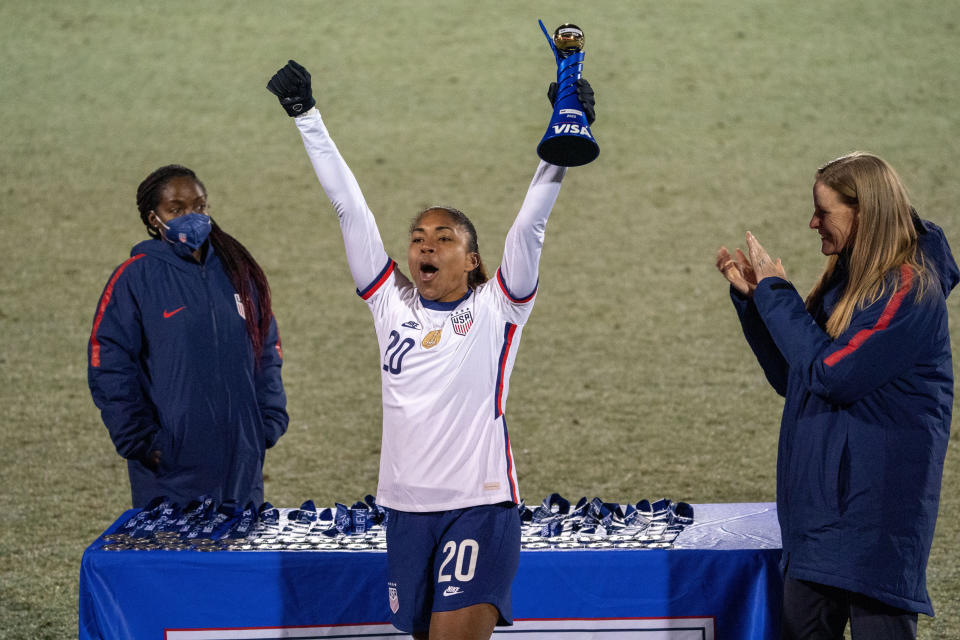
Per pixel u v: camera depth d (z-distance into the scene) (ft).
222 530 43.14
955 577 56.95
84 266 120.88
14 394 89.56
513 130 165.68
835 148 157.58
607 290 114.93
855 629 35.81
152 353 47.98
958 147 156.56
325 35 203.62
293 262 123.13
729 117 170.09
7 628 51.96
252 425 49.75
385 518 44.45
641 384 92.02
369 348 101.09
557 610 40.57
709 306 110.63
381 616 40.88
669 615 40.68
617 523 43.55
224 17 212.23
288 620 40.98
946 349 35.35
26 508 68.64
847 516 35.29
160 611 40.93
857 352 34.24
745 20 209.05
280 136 165.37
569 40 33.88
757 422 83.71
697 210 138.41
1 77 186.39
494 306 35.35
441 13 214.28
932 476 35.14
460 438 34.86
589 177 150.82
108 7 216.74
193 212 49.34
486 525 34.78
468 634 33.65
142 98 178.91
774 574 40.50
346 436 82.02
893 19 207.51
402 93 180.04
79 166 153.07
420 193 143.13
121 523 44.88
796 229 131.13
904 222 35.19
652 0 220.23
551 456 77.61
